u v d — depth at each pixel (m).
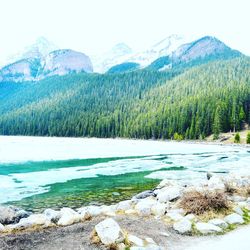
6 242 9.23
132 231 10.30
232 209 12.91
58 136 185.88
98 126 166.88
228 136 107.88
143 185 23.86
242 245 9.36
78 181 25.48
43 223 11.28
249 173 25.23
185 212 12.59
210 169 33.12
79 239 9.43
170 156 48.84
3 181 25.00
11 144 73.06
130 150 61.19
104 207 14.57
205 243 9.59
